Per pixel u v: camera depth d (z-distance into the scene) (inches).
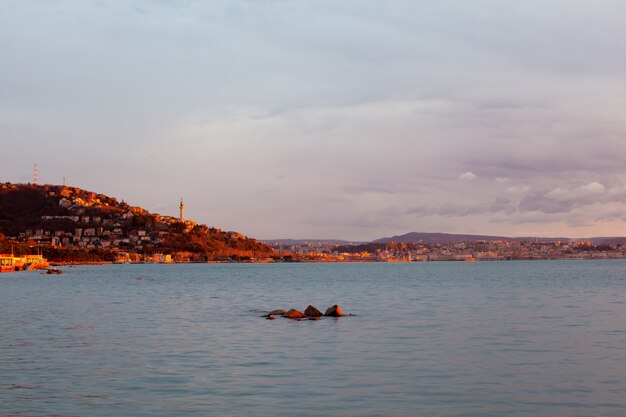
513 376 1359.5
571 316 2640.3
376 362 1526.8
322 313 2721.5
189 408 1100.5
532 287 5334.6
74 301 3737.7
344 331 2130.9
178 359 1572.3
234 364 1501.0
